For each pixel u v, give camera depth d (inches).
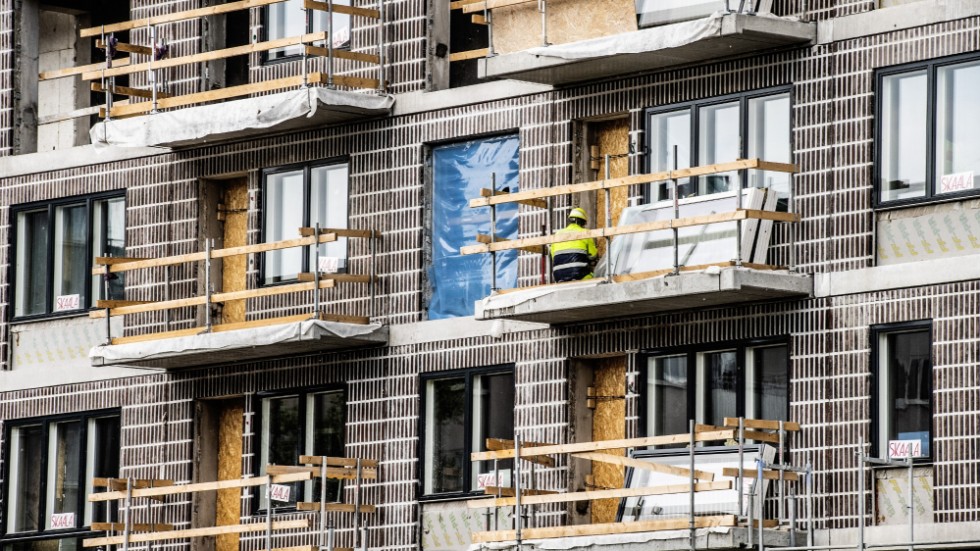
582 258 2384.4
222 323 2706.7
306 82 2554.1
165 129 2637.8
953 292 2204.7
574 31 2409.0
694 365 2359.7
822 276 2278.5
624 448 2374.5
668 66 2394.2
